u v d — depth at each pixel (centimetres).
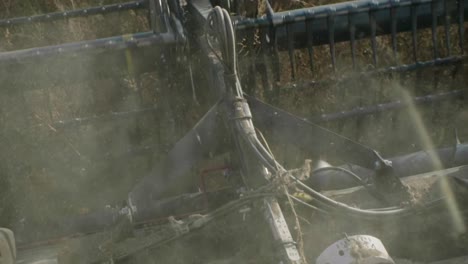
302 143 468
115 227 442
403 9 538
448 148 512
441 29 665
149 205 454
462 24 554
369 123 573
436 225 436
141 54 525
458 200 440
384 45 661
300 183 400
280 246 373
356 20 534
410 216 426
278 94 545
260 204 395
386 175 453
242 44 526
